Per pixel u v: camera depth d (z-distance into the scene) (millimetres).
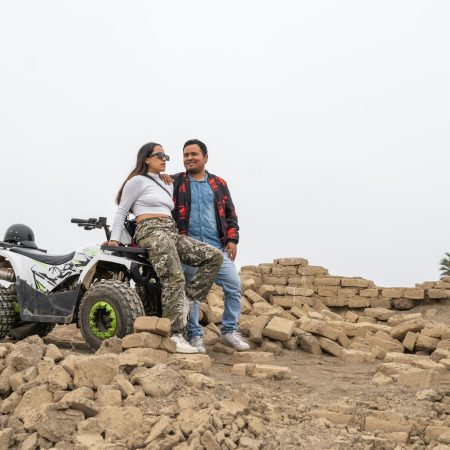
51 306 6203
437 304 13398
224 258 6621
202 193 6566
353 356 6918
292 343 7301
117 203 6223
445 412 4492
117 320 5559
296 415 4219
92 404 4023
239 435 3742
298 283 14070
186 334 6230
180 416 3922
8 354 4984
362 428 4184
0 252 6547
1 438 3846
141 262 6008
